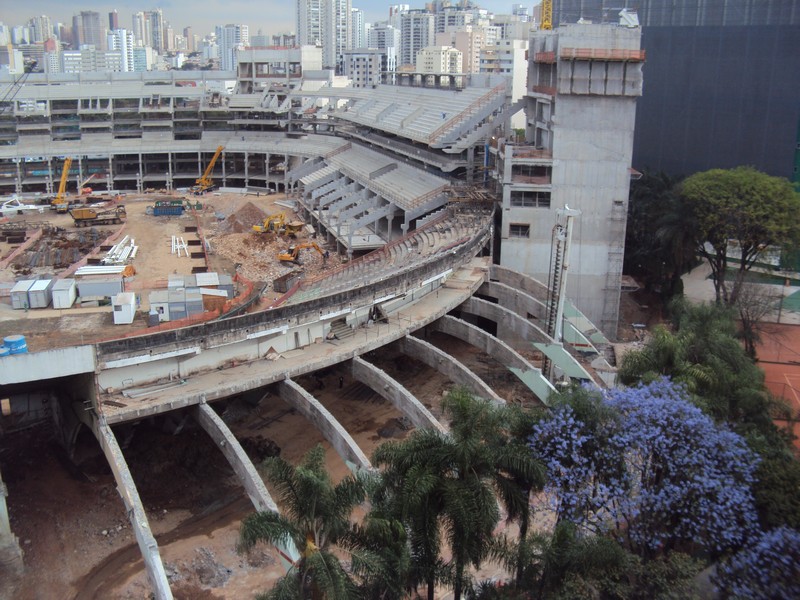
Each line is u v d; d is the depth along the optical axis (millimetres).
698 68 103875
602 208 78062
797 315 83188
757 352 72750
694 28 102938
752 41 100062
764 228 76312
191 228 123312
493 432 35375
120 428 52281
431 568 31688
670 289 85062
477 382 55312
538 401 61906
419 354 60500
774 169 102438
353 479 33250
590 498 36938
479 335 63688
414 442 33406
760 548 32312
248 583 40750
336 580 27672
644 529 36656
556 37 79562
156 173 169500
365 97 153750
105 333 69750
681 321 58250
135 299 78375
